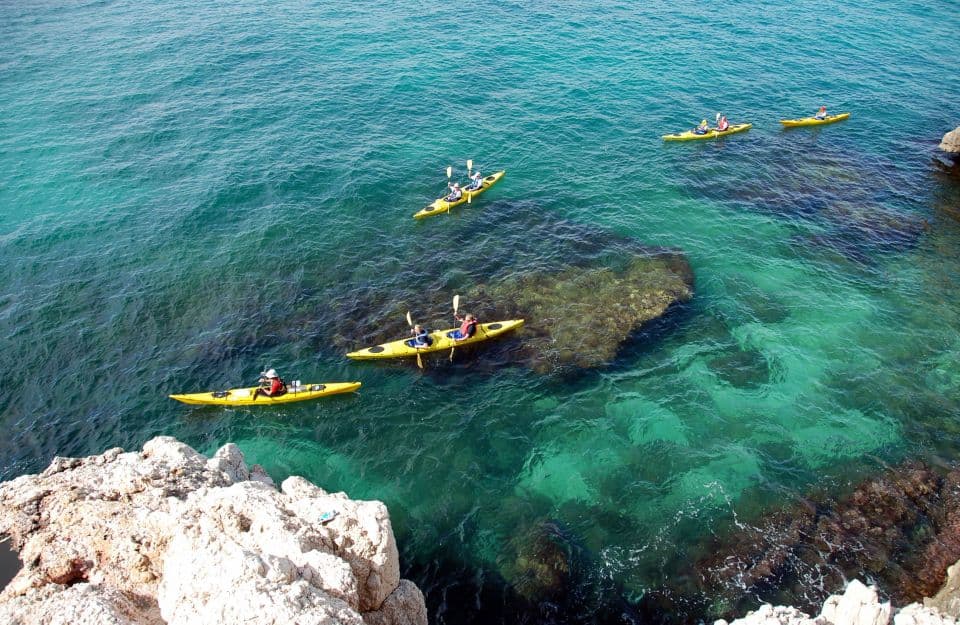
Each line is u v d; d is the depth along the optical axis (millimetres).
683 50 49844
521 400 21688
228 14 55594
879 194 33812
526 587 15828
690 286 26844
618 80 45156
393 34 51375
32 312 25344
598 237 29938
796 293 26766
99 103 40688
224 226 30344
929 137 39219
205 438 20625
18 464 19719
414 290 26562
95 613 9836
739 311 25625
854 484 18672
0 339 24094
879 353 23688
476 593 15719
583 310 25281
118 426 20984
